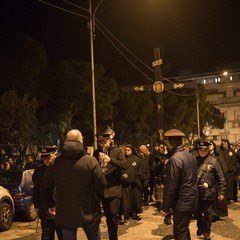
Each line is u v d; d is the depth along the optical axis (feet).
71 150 16.87
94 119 60.54
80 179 16.76
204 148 28.07
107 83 116.37
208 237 28.14
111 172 25.96
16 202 40.37
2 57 96.32
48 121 108.37
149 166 50.78
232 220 36.11
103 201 25.93
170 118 156.46
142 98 138.21
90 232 17.35
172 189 19.89
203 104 192.95
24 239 31.73
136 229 33.14
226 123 263.29
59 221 16.94
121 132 137.90
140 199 38.73
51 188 18.13
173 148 20.75
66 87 103.04
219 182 27.99
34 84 101.55
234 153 46.73
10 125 81.30
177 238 20.16
